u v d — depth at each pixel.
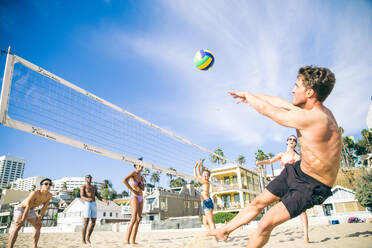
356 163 44.12
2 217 37.66
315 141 1.37
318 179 1.46
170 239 5.44
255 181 25.31
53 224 36.50
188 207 28.92
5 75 3.11
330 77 1.44
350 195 21.41
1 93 3.04
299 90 1.51
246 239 4.14
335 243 3.24
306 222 3.62
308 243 3.44
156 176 50.19
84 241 4.69
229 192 23.16
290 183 1.58
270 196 1.69
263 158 35.56
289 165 1.72
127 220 31.92
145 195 26.95
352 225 7.50
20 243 5.30
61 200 43.06
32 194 3.50
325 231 5.47
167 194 26.83
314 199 1.48
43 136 3.26
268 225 1.53
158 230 13.72
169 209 26.47
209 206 4.58
